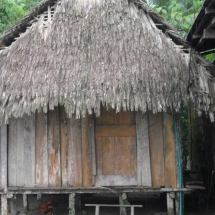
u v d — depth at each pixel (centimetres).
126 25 693
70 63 652
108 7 718
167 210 696
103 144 688
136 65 635
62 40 685
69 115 603
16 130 705
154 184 670
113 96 602
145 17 709
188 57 652
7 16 1099
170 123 675
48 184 690
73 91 612
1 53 710
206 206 780
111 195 848
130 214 716
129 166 680
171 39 693
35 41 696
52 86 622
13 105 620
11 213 709
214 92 623
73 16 716
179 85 620
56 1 742
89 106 597
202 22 633
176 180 665
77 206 747
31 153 698
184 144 1274
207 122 898
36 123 702
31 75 647
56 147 694
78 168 687
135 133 684
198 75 634
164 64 639
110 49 663
